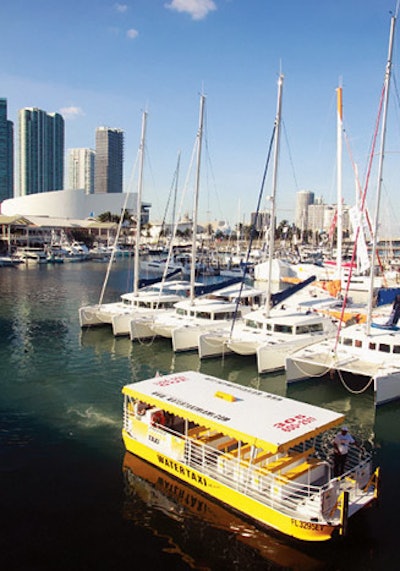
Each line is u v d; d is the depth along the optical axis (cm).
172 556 1245
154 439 1661
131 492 1522
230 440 1625
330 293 4709
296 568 1210
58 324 4094
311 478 1438
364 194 3047
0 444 1839
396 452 1878
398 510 1457
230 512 1419
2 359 3030
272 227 3155
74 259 11512
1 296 5675
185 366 2977
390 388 2334
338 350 2694
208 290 4062
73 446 1830
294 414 1486
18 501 1473
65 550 1264
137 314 3709
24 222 13338
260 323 3123
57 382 2606
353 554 1258
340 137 4597
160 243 15250
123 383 2619
